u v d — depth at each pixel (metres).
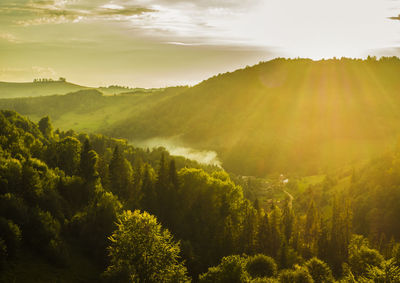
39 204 65.19
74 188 79.38
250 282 53.97
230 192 98.00
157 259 52.16
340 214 107.12
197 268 71.44
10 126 120.75
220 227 90.00
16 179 64.06
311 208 117.69
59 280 51.16
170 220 88.50
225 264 55.00
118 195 99.50
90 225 67.00
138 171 107.44
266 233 95.56
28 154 98.44
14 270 47.34
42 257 54.03
